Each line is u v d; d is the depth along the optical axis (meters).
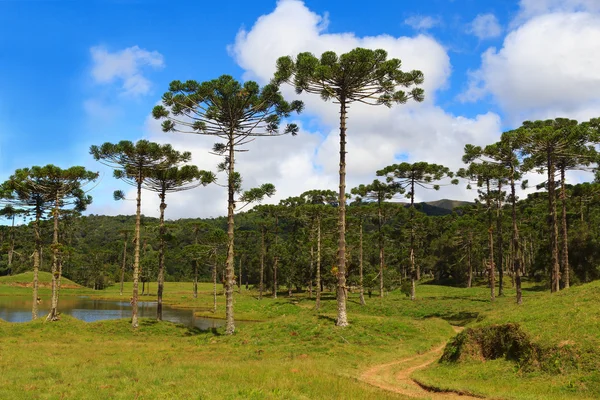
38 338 27.56
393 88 26.56
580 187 47.72
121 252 126.44
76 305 64.44
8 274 100.50
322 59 25.12
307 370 15.69
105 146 31.62
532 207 76.38
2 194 34.59
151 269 86.62
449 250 81.81
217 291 91.81
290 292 71.44
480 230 70.69
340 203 26.47
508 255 80.25
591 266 48.28
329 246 51.78
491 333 18.14
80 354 20.73
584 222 52.16
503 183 45.31
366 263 60.12
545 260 53.00
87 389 12.50
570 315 17.56
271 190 28.80
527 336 16.69
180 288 104.31
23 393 11.94
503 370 16.16
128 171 33.59
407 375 17.53
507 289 61.91
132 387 12.61
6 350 21.55
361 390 13.15
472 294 55.47
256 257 80.88
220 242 50.03
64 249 34.06
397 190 48.91
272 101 30.72
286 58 25.98
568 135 30.98
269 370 15.42
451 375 16.92
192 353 21.33
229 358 19.58
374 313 42.56
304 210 51.69
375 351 22.02
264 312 50.34
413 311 41.75
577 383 13.80
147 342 27.55
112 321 32.78
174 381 13.62
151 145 32.38
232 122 30.39
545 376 14.84
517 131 32.16
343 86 26.12
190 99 29.55
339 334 24.19
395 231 52.69
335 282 55.84
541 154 34.31
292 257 67.50
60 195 36.22
